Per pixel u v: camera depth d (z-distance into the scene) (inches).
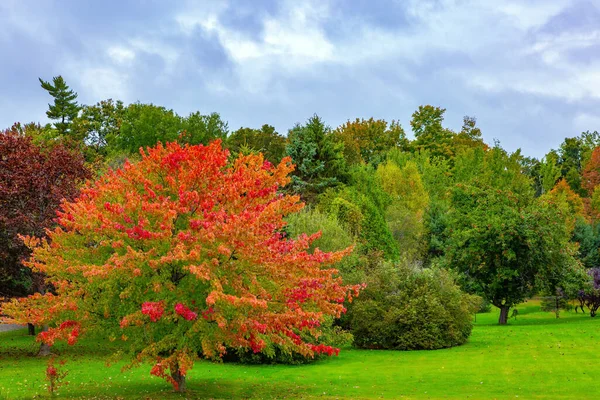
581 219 2071.9
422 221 2010.3
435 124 3255.4
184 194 513.0
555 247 1259.8
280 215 534.9
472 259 1295.5
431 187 2393.0
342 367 812.6
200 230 491.2
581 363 749.3
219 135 2213.3
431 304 985.5
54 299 548.7
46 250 562.6
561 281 1270.9
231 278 490.9
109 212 518.3
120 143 2159.2
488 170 2434.8
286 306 530.0
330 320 904.9
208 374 777.6
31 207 869.8
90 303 540.7
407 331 983.6
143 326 528.7
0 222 833.5
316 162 1818.4
